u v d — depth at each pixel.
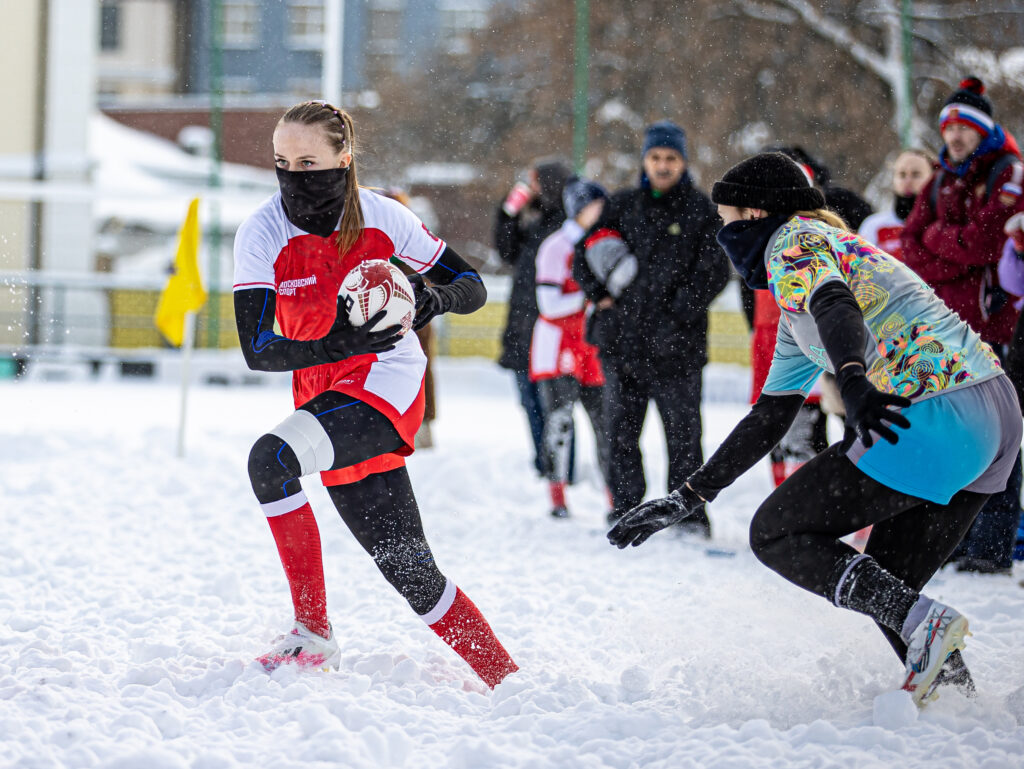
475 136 55.56
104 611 8.59
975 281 11.02
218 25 32.75
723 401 31.58
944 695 6.11
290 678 6.48
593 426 13.86
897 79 39.94
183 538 11.56
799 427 12.31
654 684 6.84
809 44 43.56
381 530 6.66
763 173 6.32
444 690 6.55
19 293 33.25
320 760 5.38
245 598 9.20
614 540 6.67
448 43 59.44
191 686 6.50
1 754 5.29
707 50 45.06
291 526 6.63
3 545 10.62
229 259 34.41
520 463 16.53
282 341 6.23
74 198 33.72
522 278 15.50
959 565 10.73
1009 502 10.65
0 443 15.97
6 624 8.09
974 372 5.97
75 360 33.50
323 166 6.38
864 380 5.47
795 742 5.61
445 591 6.73
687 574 10.51
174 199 33.09
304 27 33.09
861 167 41.56
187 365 15.92
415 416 6.62
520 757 5.49
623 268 12.38
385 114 55.41
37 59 35.59
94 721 5.78
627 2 47.59
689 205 12.42
